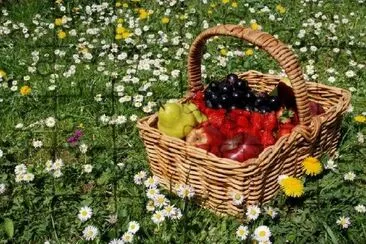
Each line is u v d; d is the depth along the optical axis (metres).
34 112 2.03
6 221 1.61
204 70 2.16
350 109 1.91
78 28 2.49
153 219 1.57
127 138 1.90
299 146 1.64
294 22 2.49
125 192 1.71
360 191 1.68
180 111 1.65
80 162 1.84
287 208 1.63
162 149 1.63
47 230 1.62
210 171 1.57
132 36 2.40
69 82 2.14
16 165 1.81
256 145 1.61
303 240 1.55
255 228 1.58
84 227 1.62
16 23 2.53
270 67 2.21
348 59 2.27
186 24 2.46
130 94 2.08
